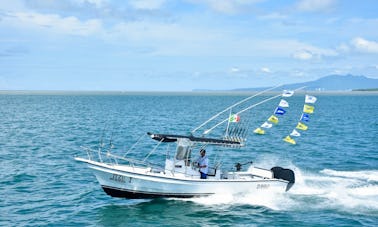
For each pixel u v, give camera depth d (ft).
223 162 103.19
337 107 387.96
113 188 65.67
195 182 65.36
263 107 359.46
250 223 58.54
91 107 374.22
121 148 123.34
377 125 201.77
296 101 530.68
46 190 75.15
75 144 130.72
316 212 62.75
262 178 71.41
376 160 105.60
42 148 122.11
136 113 286.66
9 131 167.22
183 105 416.67
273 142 140.15
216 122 213.46
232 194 68.33
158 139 67.00
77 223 58.95
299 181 79.56
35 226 57.77
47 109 337.72
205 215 61.36
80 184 79.30
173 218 60.39
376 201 67.82
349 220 59.36
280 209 63.82
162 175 64.34
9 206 66.08
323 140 146.61
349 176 85.05
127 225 58.08
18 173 87.45
